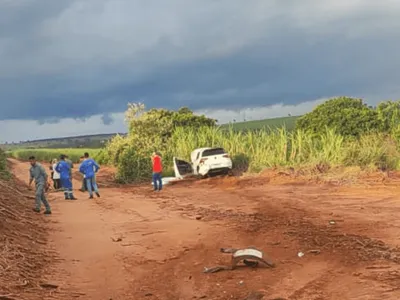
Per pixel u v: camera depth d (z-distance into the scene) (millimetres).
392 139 29859
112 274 9594
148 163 37844
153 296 8070
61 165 22922
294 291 7766
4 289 8227
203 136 39562
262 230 12789
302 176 26500
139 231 13742
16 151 105375
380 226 12586
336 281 8125
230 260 9992
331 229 12445
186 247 11477
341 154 28875
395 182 22250
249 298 7492
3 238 11453
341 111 35844
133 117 43375
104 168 52844
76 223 15492
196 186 28750
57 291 8492
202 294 7953
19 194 22156
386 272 8383
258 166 33000
